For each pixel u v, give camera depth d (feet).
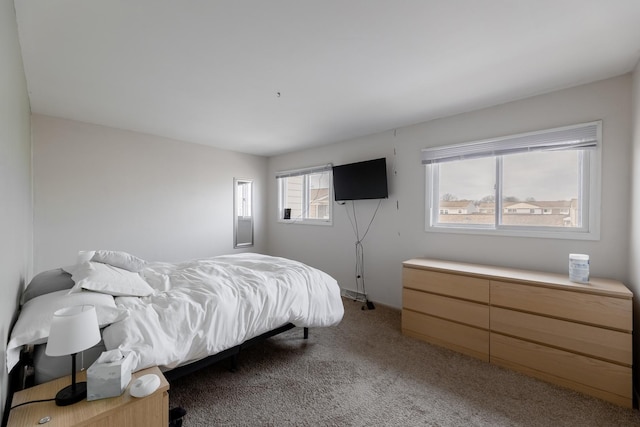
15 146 5.03
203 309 5.65
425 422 5.33
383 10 4.76
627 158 6.81
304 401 5.89
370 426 5.22
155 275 7.07
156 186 12.71
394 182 11.46
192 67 6.67
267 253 17.10
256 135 12.59
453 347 8.07
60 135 10.29
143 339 4.65
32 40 5.55
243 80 7.33
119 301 5.26
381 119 10.33
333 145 13.82
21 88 6.09
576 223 7.72
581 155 7.64
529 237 8.23
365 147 12.47
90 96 8.35
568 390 6.27
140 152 12.22
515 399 5.98
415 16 4.91
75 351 3.46
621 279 6.86
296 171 15.48
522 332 6.96
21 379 4.74
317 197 14.84
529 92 7.95
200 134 12.46
